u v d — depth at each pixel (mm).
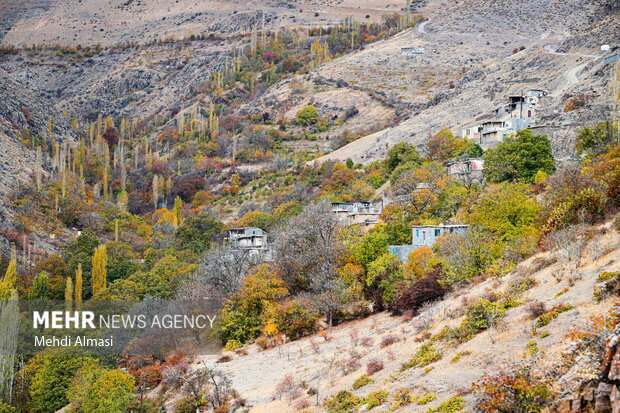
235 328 88812
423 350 54219
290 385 60625
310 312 84625
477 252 73250
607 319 34406
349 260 93625
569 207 65375
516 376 35188
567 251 57188
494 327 50812
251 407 59656
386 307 81438
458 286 70750
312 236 100938
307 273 96625
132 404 74812
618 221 57375
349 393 51562
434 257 80000
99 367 83000
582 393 31672
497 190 85125
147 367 82125
